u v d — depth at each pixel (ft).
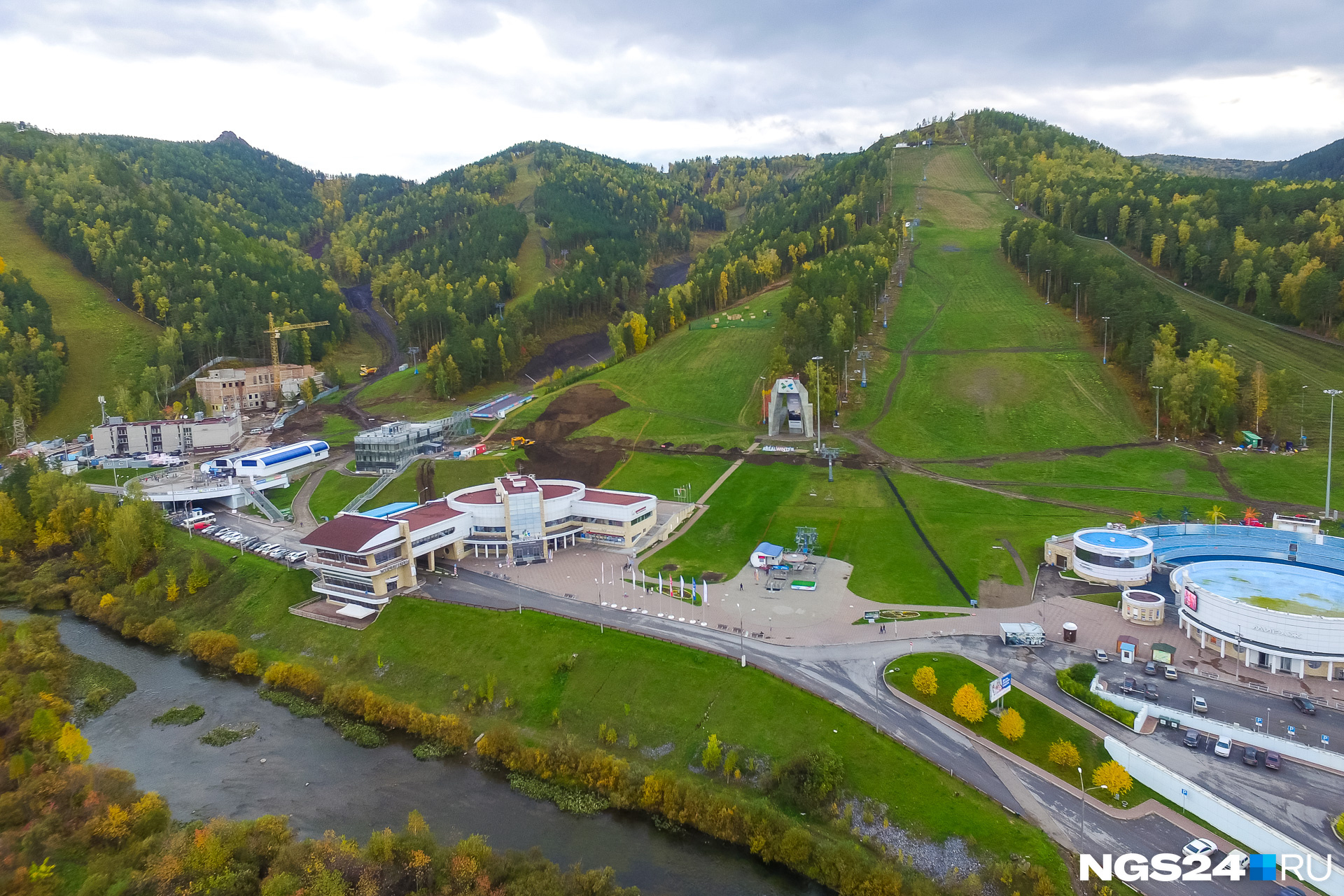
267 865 253.65
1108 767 269.23
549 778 309.63
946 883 242.17
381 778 317.22
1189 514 510.99
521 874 247.70
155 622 452.35
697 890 252.83
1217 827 254.27
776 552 468.75
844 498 565.53
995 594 420.36
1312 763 275.18
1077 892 232.94
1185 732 296.51
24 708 351.87
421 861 243.40
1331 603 348.79
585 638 388.37
